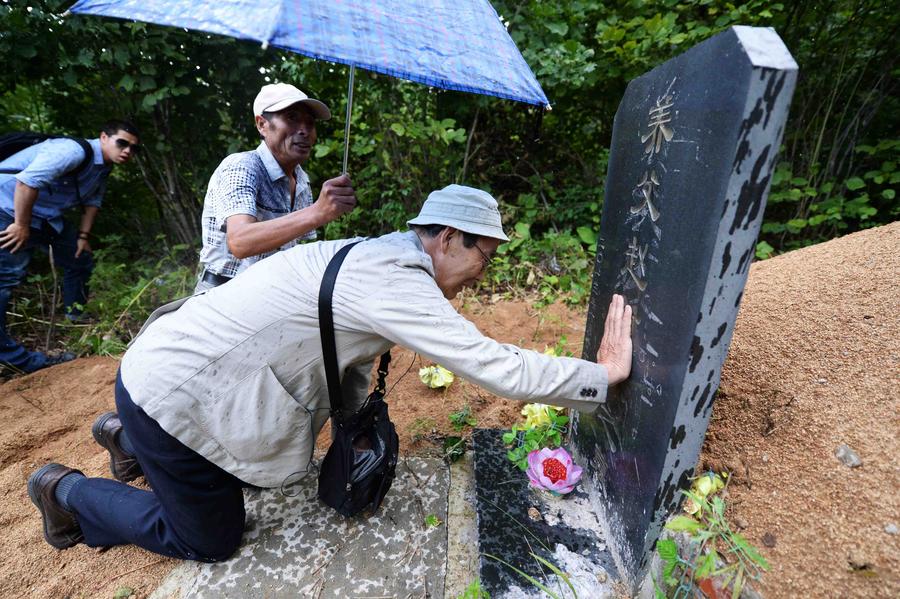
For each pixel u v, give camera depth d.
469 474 1.73
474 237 1.19
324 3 0.97
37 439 2.06
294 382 1.19
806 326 1.36
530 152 4.54
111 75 3.68
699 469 1.22
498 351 1.08
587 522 1.44
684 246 1.00
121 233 4.65
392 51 1.01
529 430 1.72
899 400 1.03
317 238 4.09
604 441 1.45
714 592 0.97
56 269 3.59
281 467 1.29
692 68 1.00
